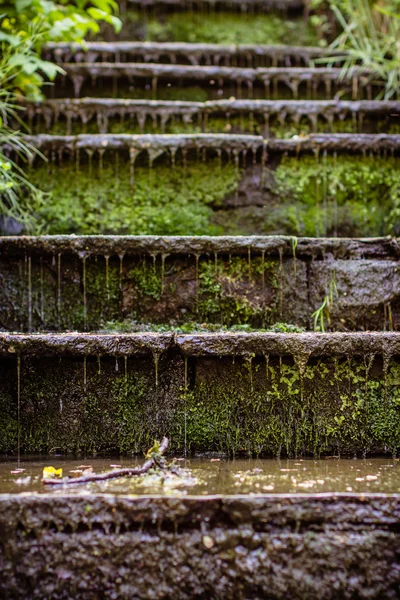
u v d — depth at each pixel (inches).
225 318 90.2
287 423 77.5
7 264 89.4
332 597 54.3
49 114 114.8
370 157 111.3
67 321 89.5
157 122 117.6
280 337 74.9
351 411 77.9
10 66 103.9
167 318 90.0
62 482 60.6
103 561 54.5
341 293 90.7
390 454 77.6
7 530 54.4
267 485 60.0
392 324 90.6
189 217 108.3
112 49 128.3
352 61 133.4
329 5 145.3
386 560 54.9
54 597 54.1
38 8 106.8
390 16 133.0
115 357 77.2
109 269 90.0
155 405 77.8
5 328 88.7
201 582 54.5
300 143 108.7
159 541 54.9
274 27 146.2
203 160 109.5
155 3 144.3
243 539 54.8
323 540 54.9
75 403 77.9
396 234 109.4
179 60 133.0
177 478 63.2
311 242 90.8
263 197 110.1
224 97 128.8
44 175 108.4
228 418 77.6
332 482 61.3
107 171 108.7
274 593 54.2
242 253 89.4
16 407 77.9
